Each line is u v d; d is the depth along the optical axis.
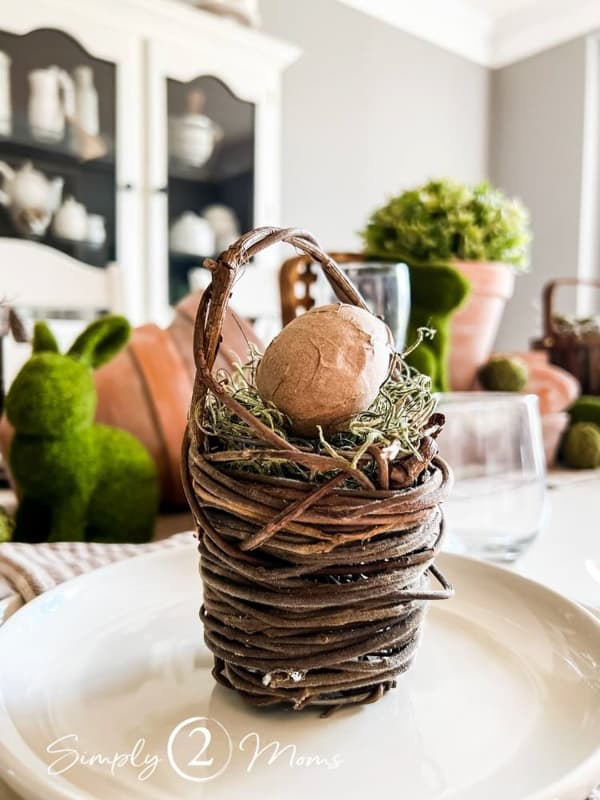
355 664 0.21
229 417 0.23
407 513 0.20
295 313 0.52
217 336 0.20
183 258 1.26
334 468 0.19
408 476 0.20
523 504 0.37
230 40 1.25
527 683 0.23
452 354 0.59
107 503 0.43
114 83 1.14
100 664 0.25
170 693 0.23
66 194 1.12
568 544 0.40
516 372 0.59
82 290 0.95
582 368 0.75
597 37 1.79
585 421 0.64
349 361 0.21
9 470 0.42
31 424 0.39
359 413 0.22
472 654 0.26
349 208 1.69
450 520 0.37
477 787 0.18
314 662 0.21
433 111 1.88
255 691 0.21
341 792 0.18
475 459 0.37
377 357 0.22
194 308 0.54
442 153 1.91
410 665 0.23
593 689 0.22
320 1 1.59
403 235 0.56
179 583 0.32
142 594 0.30
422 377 0.25
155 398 0.49
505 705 0.22
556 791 0.17
